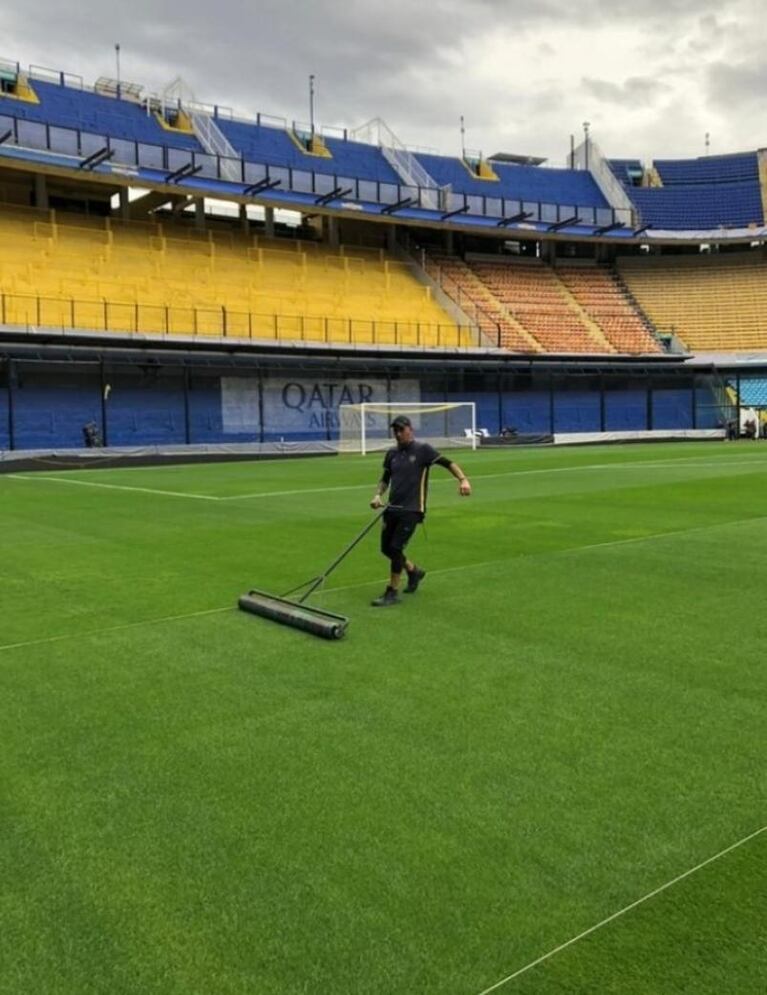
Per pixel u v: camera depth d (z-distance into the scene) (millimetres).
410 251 47656
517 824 3463
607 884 3020
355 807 3627
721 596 7629
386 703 4922
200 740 4402
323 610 7047
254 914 2869
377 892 2986
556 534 11461
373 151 50125
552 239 49500
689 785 3816
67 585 8484
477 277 47500
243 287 38375
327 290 40844
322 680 5363
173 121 44281
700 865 3143
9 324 29922
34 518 13961
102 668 5691
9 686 5332
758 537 11078
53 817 3578
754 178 54719
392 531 7422
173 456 30672
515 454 33156
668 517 13164
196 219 42750
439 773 3963
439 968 2590
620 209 51094
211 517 13859
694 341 48688
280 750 4258
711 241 50719
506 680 5328
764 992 2457
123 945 2721
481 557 9719
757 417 46562
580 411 43719
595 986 2494
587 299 49062
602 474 21984
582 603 7406
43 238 35250
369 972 2576
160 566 9484
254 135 46031
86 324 32875
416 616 6992
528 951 2660
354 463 29094
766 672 5449
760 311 49188
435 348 39094
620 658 5773
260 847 3303
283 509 14930
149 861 3213
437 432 39250
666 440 44062
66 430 31562
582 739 4363
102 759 4180
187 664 5746
